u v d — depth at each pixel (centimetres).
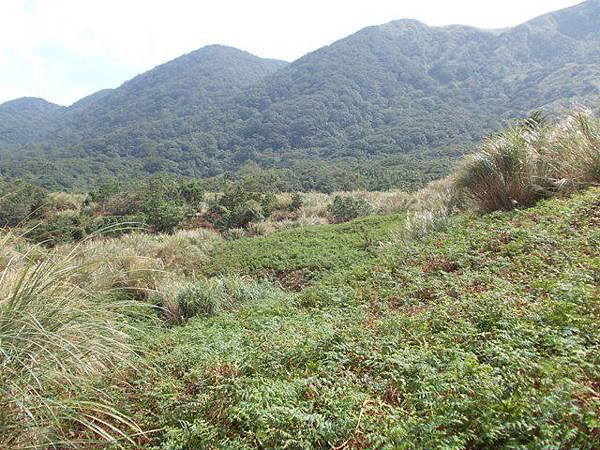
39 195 2028
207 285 834
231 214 1784
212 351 460
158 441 327
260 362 417
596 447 229
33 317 295
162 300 805
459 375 310
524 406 262
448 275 570
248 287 867
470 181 912
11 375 286
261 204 1886
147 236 1441
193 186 2081
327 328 466
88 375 346
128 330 493
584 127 804
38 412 292
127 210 1994
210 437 308
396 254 774
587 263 469
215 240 1439
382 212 1623
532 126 965
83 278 425
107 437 285
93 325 352
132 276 859
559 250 530
